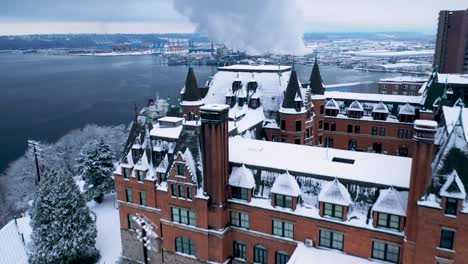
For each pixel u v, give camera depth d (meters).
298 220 48.31
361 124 95.56
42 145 131.50
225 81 88.94
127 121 189.00
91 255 64.50
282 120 78.69
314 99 90.50
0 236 74.38
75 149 129.38
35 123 188.62
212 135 49.41
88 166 84.00
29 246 63.75
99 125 177.75
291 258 45.72
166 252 57.19
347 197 45.62
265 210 50.09
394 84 182.00
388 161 50.34
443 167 39.22
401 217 42.72
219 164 50.06
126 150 61.25
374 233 44.16
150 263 61.06
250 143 60.03
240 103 84.25
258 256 52.97
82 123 186.75
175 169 52.88
